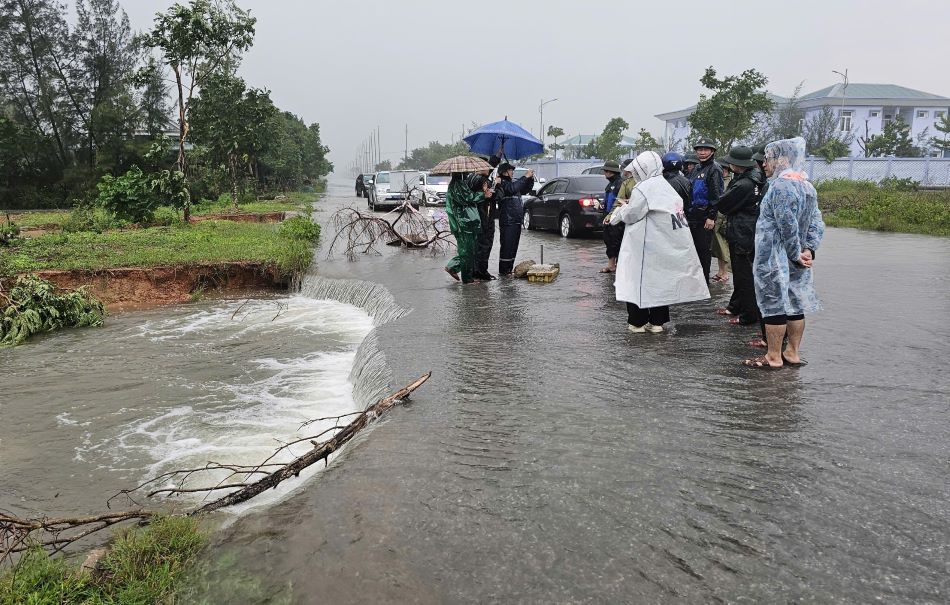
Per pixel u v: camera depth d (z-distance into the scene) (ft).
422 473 12.19
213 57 63.10
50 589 9.87
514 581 8.98
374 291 33.47
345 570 9.37
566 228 53.93
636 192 20.66
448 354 20.47
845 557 9.25
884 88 198.70
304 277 40.19
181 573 9.80
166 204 68.64
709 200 26.73
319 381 22.95
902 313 24.64
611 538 9.89
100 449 17.70
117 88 114.32
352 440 15.03
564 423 14.43
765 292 17.53
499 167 34.24
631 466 12.19
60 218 69.31
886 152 165.99
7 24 110.93
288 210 88.28
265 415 19.79
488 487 11.58
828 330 22.11
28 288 31.32
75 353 27.27
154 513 12.04
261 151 120.26
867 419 14.17
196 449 17.44
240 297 39.29
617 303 27.99
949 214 59.98
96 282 37.65
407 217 52.90
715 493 11.10
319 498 11.40
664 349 20.47
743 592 8.60
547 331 23.20
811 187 17.24
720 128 106.73
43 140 112.78
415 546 9.87
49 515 14.23
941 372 17.34
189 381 23.27
